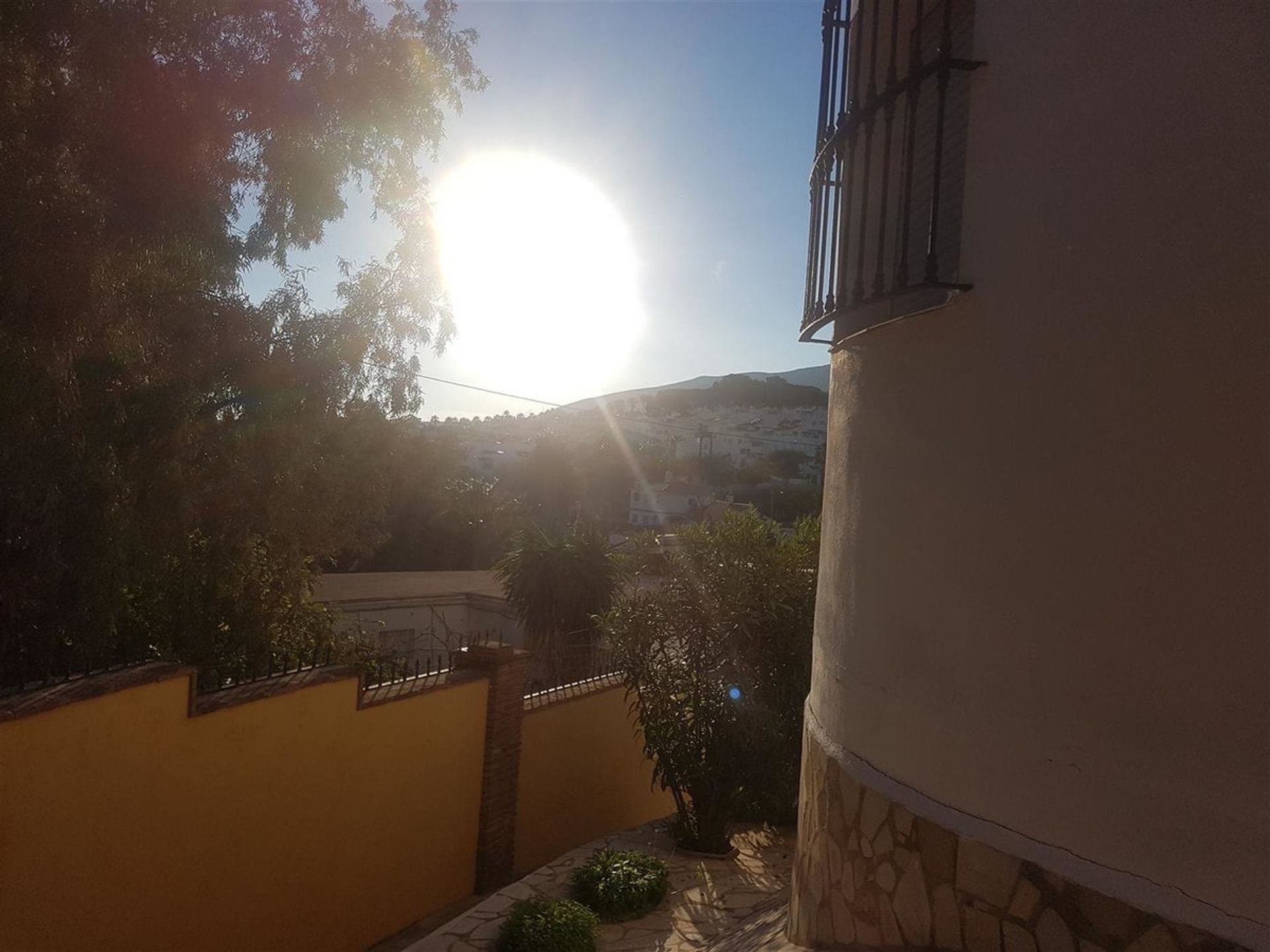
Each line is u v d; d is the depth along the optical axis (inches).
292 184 352.8
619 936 273.6
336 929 271.9
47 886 192.7
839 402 171.9
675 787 362.0
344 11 366.3
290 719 256.1
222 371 334.3
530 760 368.5
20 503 250.1
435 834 314.0
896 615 140.4
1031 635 113.0
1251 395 91.4
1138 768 99.7
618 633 372.8
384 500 438.3
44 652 270.4
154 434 299.4
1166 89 100.9
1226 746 92.0
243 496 350.6
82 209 251.9
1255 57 92.9
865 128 151.9
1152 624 99.0
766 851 366.3
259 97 336.8
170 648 348.5
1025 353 116.0
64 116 256.5
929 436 133.7
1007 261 120.0
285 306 371.6
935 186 128.2
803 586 369.4
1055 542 110.3
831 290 166.1
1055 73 114.7
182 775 224.1
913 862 130.5
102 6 271.7
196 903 227.6
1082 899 103.6
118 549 280.4
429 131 398.0
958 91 138.3
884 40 164.9
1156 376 99.8
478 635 355.6
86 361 273.3
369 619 784.9
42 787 191.8
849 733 155.7
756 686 364.5
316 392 371.2
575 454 1854.1
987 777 119.0
